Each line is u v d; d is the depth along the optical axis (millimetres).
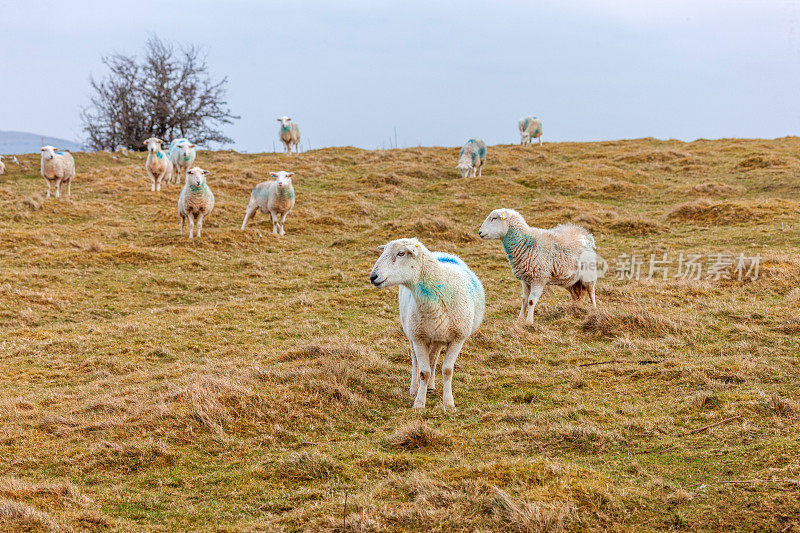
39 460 5980
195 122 49656
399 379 8219
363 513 4473
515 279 14438
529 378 8016
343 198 23844
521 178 26438
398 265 6672
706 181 25656
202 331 11273
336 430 6637
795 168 25625
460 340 7266
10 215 19641
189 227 19375
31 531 4516
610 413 6516
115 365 9531
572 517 4371
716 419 6000
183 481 5500
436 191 25188
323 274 15562
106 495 5266
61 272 15039
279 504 4926
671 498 4602
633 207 22266
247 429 6531
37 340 10766
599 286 12641
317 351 9297
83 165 31312
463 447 5961
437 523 4383
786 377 7195
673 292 12008
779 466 4805
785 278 12305
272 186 19125
